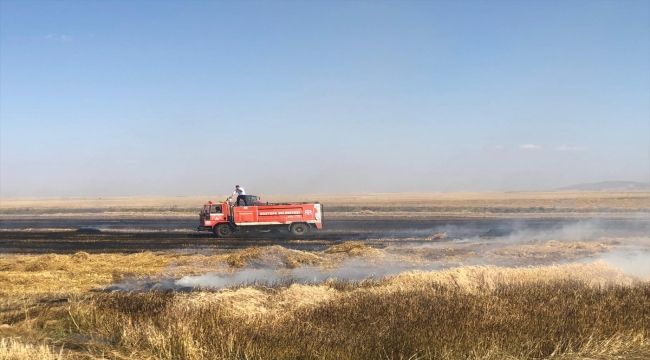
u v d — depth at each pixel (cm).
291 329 916
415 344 855
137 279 1738
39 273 1819
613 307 1054
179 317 991
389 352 839
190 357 825
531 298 1118
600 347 868
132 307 1124
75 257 2105
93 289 1571
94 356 830
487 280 1345
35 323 1040
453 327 918
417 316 982
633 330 940
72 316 1059
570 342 865
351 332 919
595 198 9819
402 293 1174
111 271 1872
